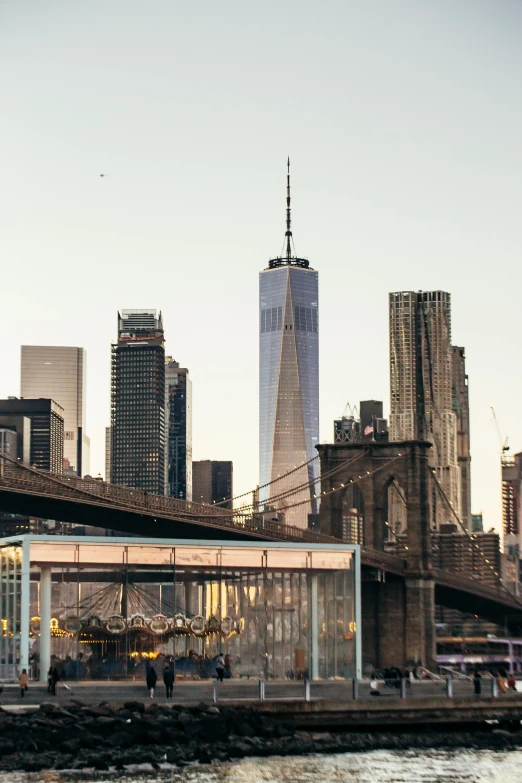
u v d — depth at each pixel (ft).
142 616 417.69
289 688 392.68
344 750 343.87
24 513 653.30
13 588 409.49
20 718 322.96
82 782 297.94
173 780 302.86
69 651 407.03
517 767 331.16
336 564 457.68
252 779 307.78
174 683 401.49
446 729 369.91
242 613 437.17
